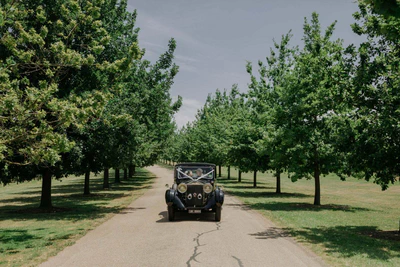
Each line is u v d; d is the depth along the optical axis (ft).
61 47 37.42
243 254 26.61
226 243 30.40
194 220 43.96
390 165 34.53
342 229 39.55
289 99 60.64
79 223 42.11
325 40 56.24
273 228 38.78
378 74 35.17
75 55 37.86
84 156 56.49
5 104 26.55
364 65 35.91
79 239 32.24
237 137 95.40
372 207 65.82
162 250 27.68
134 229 37.42
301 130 57.62
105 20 62.03
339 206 65.77
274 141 65.36
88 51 53.93
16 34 46.42
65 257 25.64
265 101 89.92
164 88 72.43
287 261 24.72
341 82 37.27
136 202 66.64
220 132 153.17
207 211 44.16
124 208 57.72
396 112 32.53
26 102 30.22
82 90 52.60
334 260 25.09
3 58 46.39
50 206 59.52
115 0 63.98
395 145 33.40
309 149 62.03
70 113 28.76
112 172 260.42
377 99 34.19
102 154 57.82
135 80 72.23
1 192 110.52
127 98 64.13
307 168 65.92
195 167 47.44
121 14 75.46
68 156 53.83
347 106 38.22
